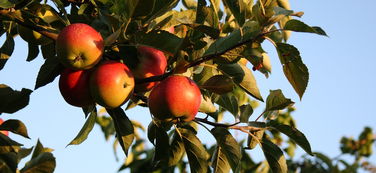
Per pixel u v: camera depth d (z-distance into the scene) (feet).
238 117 18.99
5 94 15.72
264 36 15.66
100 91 14.97
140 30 14.93
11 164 15.35
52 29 16.70
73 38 14.38
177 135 18.60
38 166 15.90
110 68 15.14
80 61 14.67
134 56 15.28
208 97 18.56
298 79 16.20
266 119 19.31
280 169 18.06
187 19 16.08
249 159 32.35
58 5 17.04
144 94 17.97
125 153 16.90
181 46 15.02
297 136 17.78
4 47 18.86
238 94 24.98
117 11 15.34
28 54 19.17
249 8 20.08
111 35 14.85
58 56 14.76
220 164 18.28
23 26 17.19
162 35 14.96
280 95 18.52
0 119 17.52
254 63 15.58
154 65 16.15
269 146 18.13
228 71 16.93
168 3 14.94
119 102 15.29
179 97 15.58
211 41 17.49
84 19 17.79
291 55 15.88
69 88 15.46
